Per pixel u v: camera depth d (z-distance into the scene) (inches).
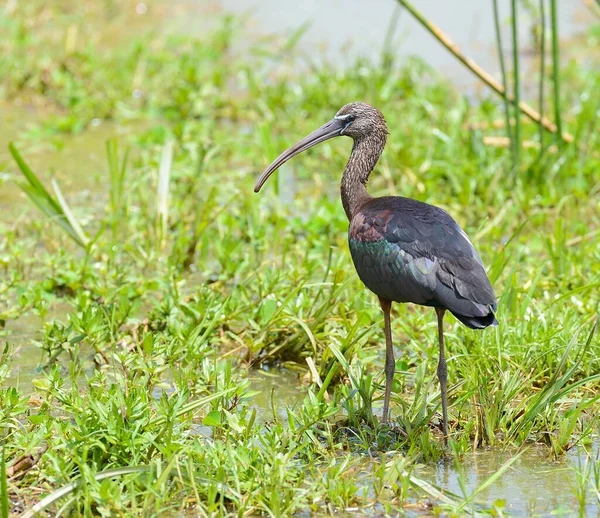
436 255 360.2
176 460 328.8
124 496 326.0
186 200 626.8
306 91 820.6
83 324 429.7
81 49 922.1
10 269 540.1
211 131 737.6
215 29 983.0
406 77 835.4
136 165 668.7
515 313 446.6
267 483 328.8
